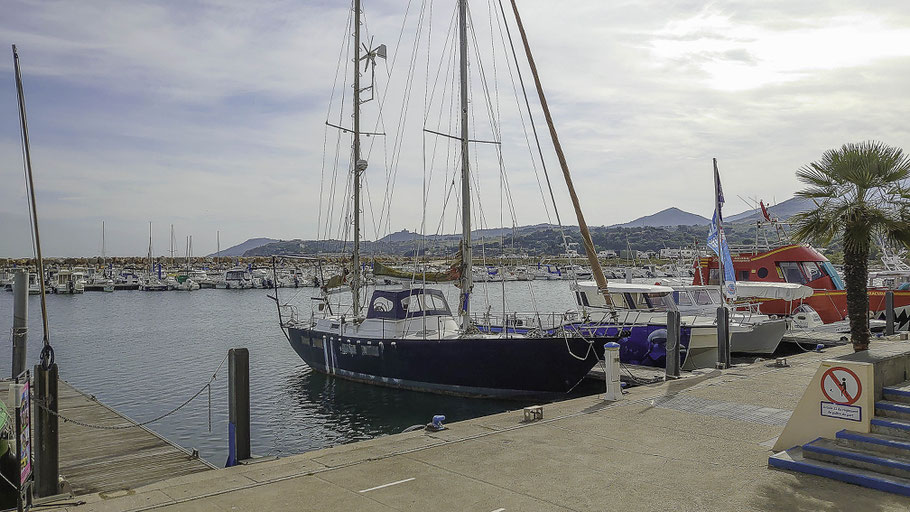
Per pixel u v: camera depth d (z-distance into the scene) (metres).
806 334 26.06
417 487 7.80
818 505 6.98
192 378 26.81
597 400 13.07
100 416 15.12
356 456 9.22
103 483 9.90
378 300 22.78
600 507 7.05
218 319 54.97
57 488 8.66
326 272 108.00
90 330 46.19
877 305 30.08
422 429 11.12
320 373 25.72
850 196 14.05
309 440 17.14
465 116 22.00
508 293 90.06
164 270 141.25
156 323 51.41
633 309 24.81
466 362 19.89
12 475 7.88
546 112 24.83
